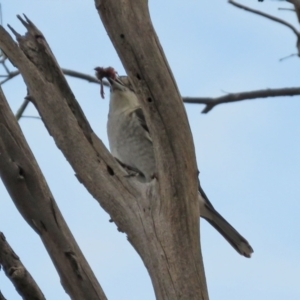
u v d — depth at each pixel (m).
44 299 5.78
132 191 6.55
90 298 6.11
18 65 6.79
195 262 6.33
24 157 6.23
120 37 6.27
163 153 6.38
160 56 6.34
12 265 5.70
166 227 6.35
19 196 6.20
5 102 6.31
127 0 6.29
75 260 6.14
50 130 6.79
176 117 6.36
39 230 6.23
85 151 6.68
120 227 6.55
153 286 6.35
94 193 6.64
